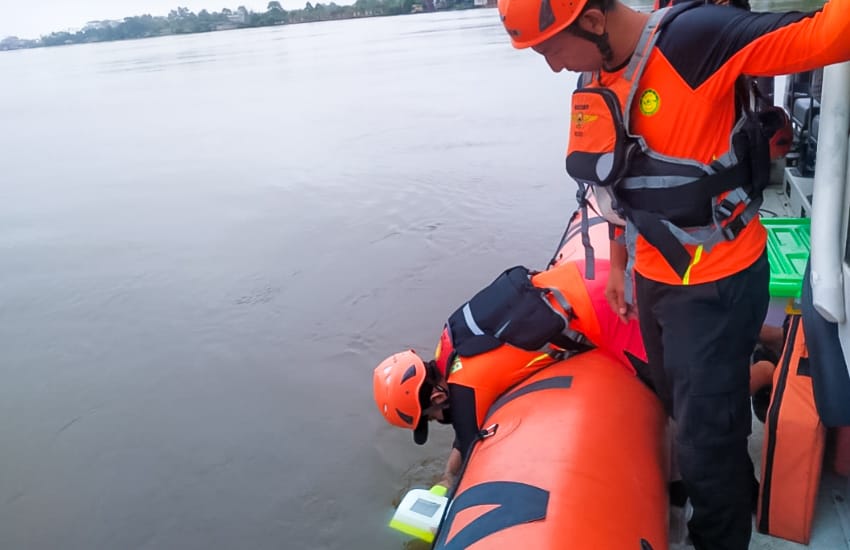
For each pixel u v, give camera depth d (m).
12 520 3.89
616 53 1.70
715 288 1.80
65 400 5.02
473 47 28.55
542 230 6.97
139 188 10.71
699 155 1.71
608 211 1.92
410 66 23.31
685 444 1.94
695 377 1.86
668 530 2.29
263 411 4.59
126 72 37.22
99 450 4.41
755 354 2.89
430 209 7.99
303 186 9.69
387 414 3.02
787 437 2.11
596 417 2.28
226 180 10.56
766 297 1.89
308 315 5.81
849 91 1.71
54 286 7.11
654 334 2.03
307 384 4.84
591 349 2.63
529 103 13.82
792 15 1.49
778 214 3.46
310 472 3.95
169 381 5.11
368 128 13.17
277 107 17.48
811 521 2.18
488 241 6.86
